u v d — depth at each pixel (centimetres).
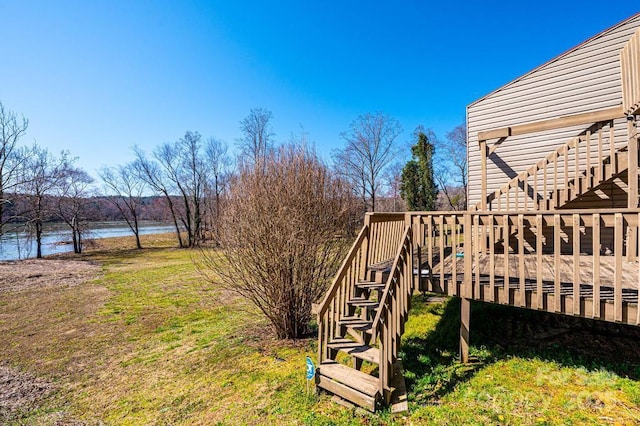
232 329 586
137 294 954
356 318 401
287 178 500
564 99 681
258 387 367
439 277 393
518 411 281
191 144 2745
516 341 436
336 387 318
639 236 258
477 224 357
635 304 267
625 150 529
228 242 514
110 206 2786
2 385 415
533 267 457
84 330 640
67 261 1830
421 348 434
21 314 771
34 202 2042
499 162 770
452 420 272
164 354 495
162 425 310
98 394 384
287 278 493
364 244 454
